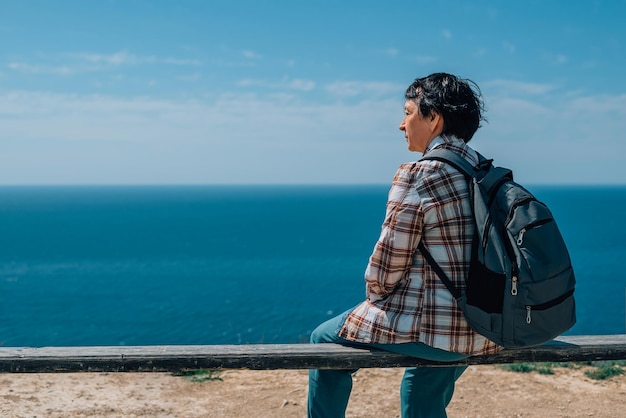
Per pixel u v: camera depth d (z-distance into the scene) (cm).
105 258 9688
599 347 307
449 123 275
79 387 480
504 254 247
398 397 477
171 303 5697
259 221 19312
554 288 243
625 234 14188
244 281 7188
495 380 519
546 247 245
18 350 291
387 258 262
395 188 265
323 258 9719
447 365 283
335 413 304
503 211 254
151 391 479
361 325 282
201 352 291
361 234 14612
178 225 17462
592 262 9106
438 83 275
